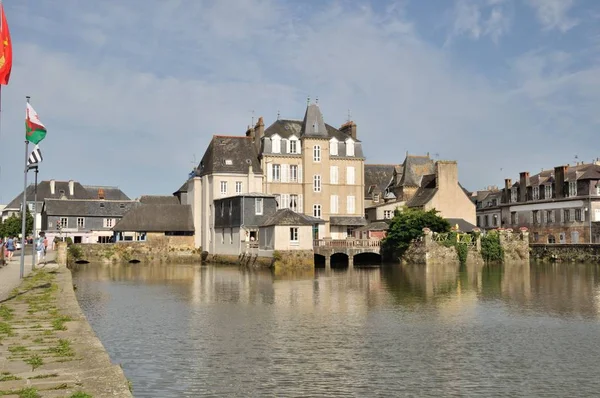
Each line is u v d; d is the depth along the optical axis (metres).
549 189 79.44
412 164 80.50
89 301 30.39
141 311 26.67
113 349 18.83
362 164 73.50
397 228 61.69
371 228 69.44
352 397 14.20
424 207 71.06
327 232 71.19
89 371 11.64
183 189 87.56
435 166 75.00
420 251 59.72
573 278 42.94
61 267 39.31
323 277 44.69
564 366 16.86
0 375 11.30
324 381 15.39
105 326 22.80
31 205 103.06
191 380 15.46
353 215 72.81
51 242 87.38
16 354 13.03
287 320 24.05
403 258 61.78
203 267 58.97
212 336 20.78
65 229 88.19
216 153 69.94
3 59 21.53
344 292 33.88
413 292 33.84
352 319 24.28
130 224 71.12
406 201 75.69
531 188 83.19
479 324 23.11
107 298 31.61
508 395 14.38
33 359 12.52
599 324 23.16
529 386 15.04
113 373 11.50
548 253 66.00
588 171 73.81
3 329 15.88
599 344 19.59
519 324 23.16
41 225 95.75
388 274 47.47
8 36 21.73
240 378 15.63
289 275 47.03
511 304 28.75
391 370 16.42
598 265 58.75
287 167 70.81
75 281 42.38
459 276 45.09
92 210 90.31
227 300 30.42
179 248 71.06
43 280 29.61
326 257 59.09
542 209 80.19
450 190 72.31
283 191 70.38
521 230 63.59
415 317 24.80
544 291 34.31
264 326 22.69
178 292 34.31
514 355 18.09
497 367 16.77
